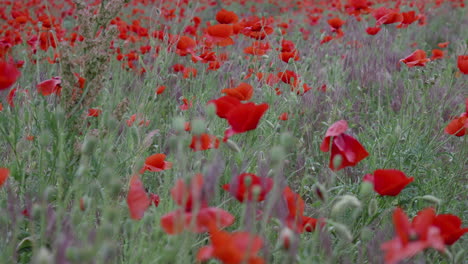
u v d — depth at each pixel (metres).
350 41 6.67
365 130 4.17
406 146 3.42
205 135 2.32
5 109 3.16
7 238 2.06
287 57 3.85
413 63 3.70
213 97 4.35
